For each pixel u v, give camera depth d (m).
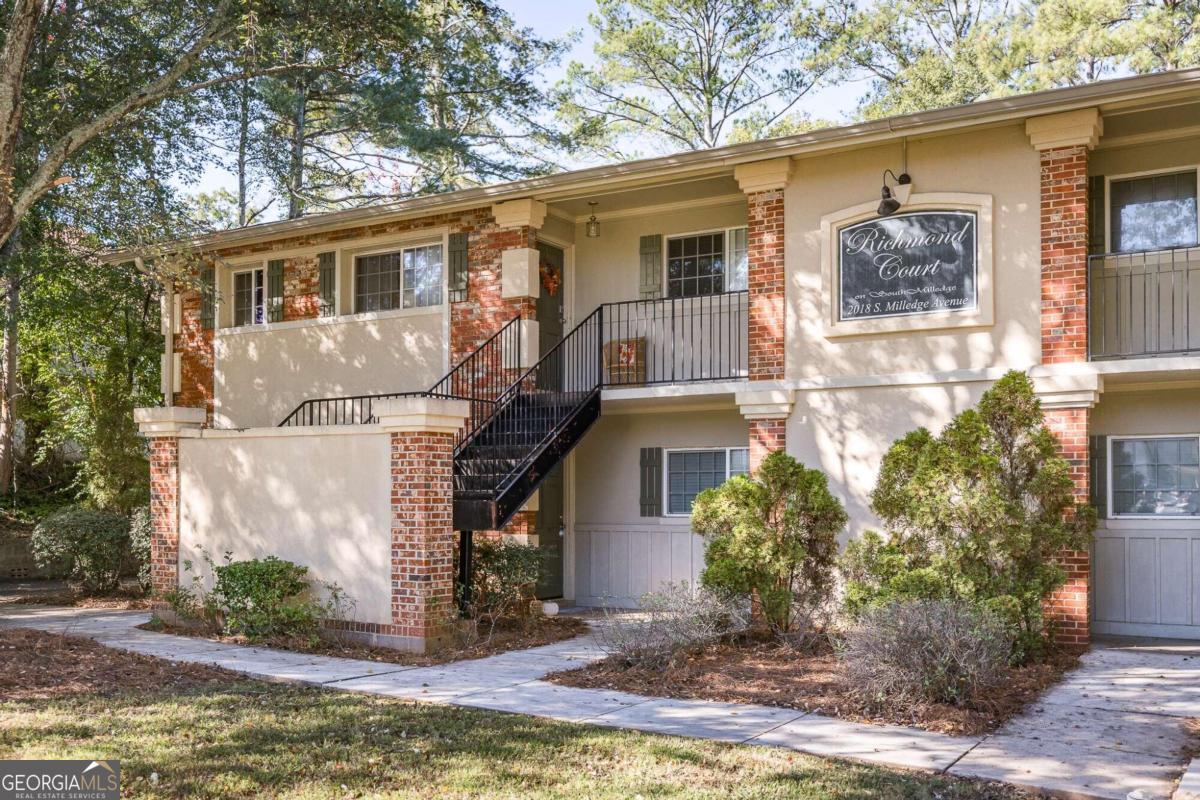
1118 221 11.36
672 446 14.12
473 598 11.42
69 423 20.98
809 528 10.47
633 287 14.52
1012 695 8.06
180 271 15.84
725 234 13.98
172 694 8.14
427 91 24.33
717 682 8.58
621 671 9.06
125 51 15.89
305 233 15.95
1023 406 9.72
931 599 8.72
